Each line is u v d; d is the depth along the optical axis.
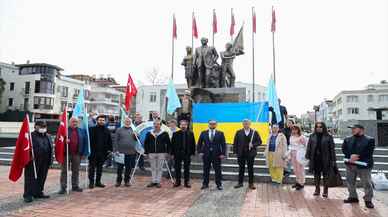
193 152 8.84
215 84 15.90
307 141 8.66
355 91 66.19
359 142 6.90
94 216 5.73
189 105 12.91
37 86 49.72
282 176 9.24
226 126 12.49
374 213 6.16
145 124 10.37
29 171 6.84
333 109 81.38
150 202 6.86
